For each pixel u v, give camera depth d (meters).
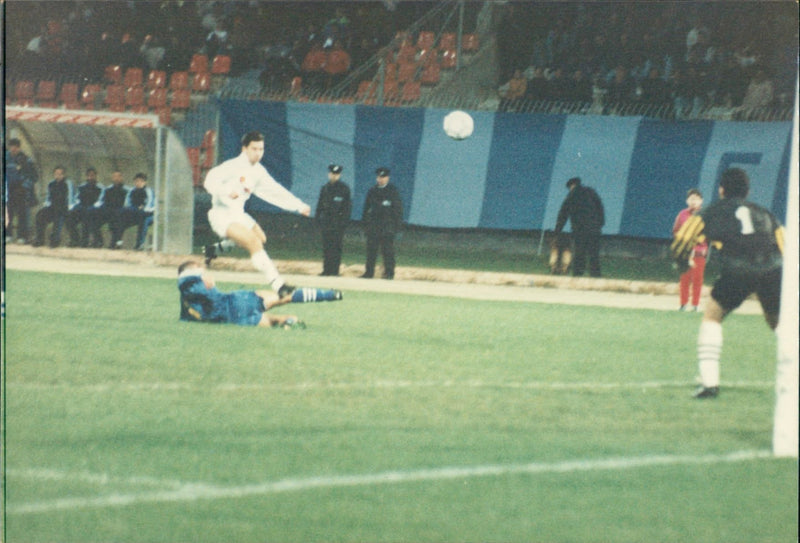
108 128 38.00
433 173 39.91
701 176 37.88
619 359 20.38
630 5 49.59
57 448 13.41
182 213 37.44
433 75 50.94
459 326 24.08
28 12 56.06
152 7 57.44
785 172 37.00
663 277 37.22
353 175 40.66
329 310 26.12
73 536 10.70
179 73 52.84
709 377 16.73
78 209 38.09
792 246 13.07
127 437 13.90
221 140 41.44
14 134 38.94
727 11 48.09
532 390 17.17
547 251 41.94
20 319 22.89
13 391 16.31
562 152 38.88
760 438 14.40
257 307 22.78
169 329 21.86
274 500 11.64
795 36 46.94
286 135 40.88
